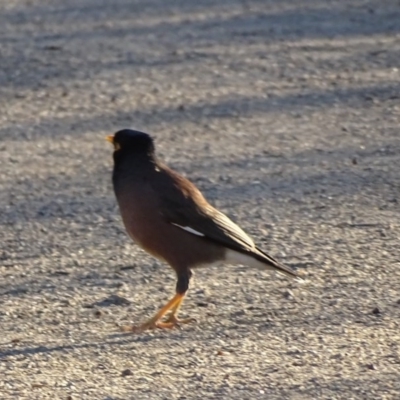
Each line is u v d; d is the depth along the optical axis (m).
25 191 15.51
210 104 19.88
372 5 28.55
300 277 10.88
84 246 13.04
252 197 14.68
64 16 28.58
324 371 8.84
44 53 24.25
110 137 10.80
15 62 23.52
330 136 17.61
